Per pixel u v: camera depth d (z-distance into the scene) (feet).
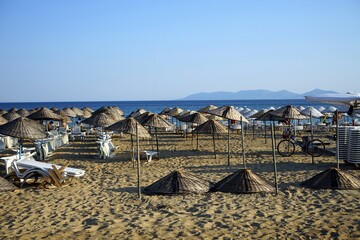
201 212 25.70
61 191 32.32
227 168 42.52
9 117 75.31
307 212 25.27
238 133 90.22
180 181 30.83
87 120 60.39
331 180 31.32
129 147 64.75
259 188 30.25
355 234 20.93
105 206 27.61
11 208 27.50
